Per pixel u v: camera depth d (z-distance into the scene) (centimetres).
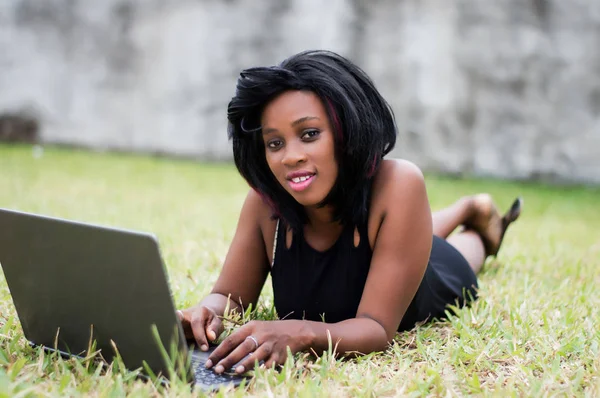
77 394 213
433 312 320
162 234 505
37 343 262
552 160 1095
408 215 267
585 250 521
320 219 275
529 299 342
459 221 410
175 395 209
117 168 952
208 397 218
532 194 934
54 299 244
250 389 226
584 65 1091
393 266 267
